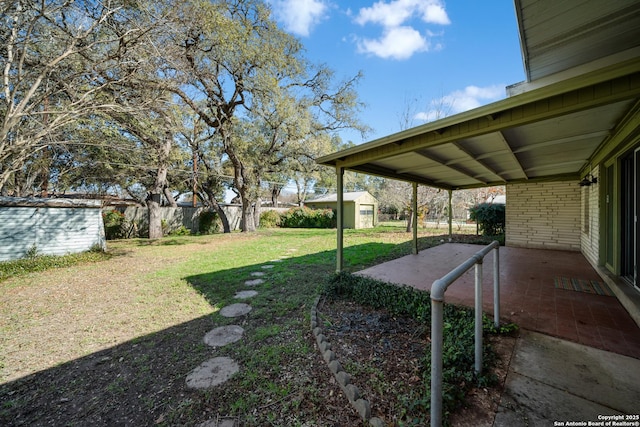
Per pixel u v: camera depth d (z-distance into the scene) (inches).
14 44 211.9
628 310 113.5
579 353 85.4
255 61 401.1
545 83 145.4
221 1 326.6
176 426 64.7
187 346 102.2
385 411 65.6
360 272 195.9
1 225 279.6
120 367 90.1
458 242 357.1
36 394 77.7
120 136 361.4
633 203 137.0
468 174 232.5
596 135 126.3
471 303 128.3
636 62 67.9
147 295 163.3
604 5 85.9
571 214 265.3
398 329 110.5
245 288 173.2
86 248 326.6
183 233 539.5
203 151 550.9
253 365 88.3
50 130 233.8
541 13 89.8
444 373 73.7
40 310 140.9
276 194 970.7
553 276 173.3
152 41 250.4
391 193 572.1
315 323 113.7
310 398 72.0
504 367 80.0
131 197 637.3
